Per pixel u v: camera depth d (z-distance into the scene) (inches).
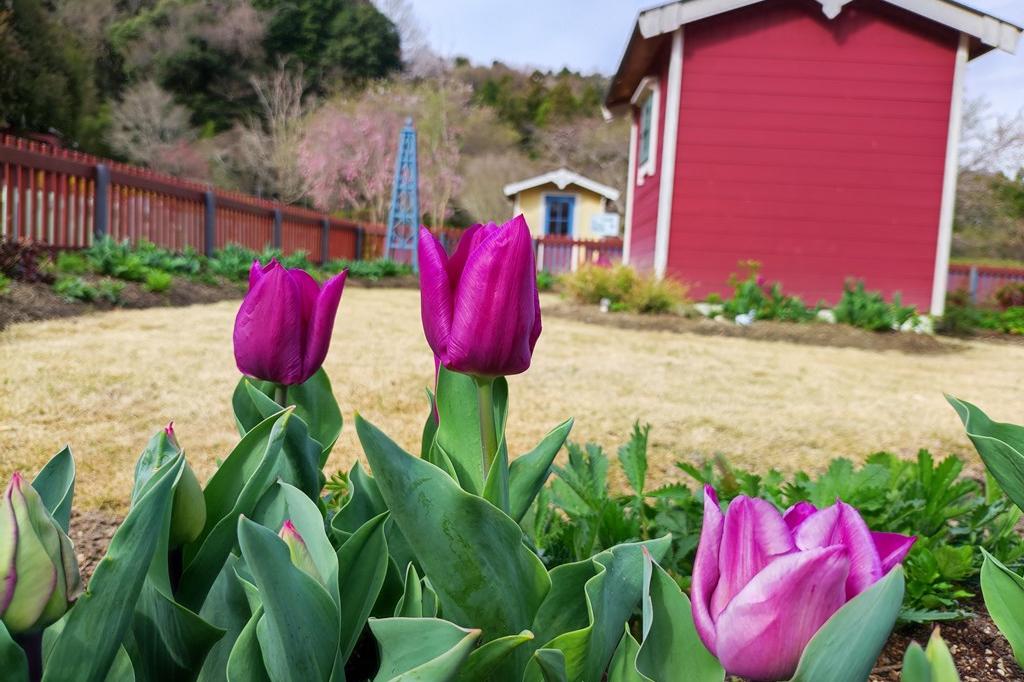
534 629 39.3
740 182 449.7
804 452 153.7
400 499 33.0
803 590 25.1
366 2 1955.0
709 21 444.8
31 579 25.1
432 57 2063.2
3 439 126.1
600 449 81.6
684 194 451.8
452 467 37.5
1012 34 418.0
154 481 32.6
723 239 451.5
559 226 1111.0
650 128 547.5
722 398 207.6
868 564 27.6
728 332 388.8
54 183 383.9
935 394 240.2
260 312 43.8
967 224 1400.1
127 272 356.8
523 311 34.8
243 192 1621.6
